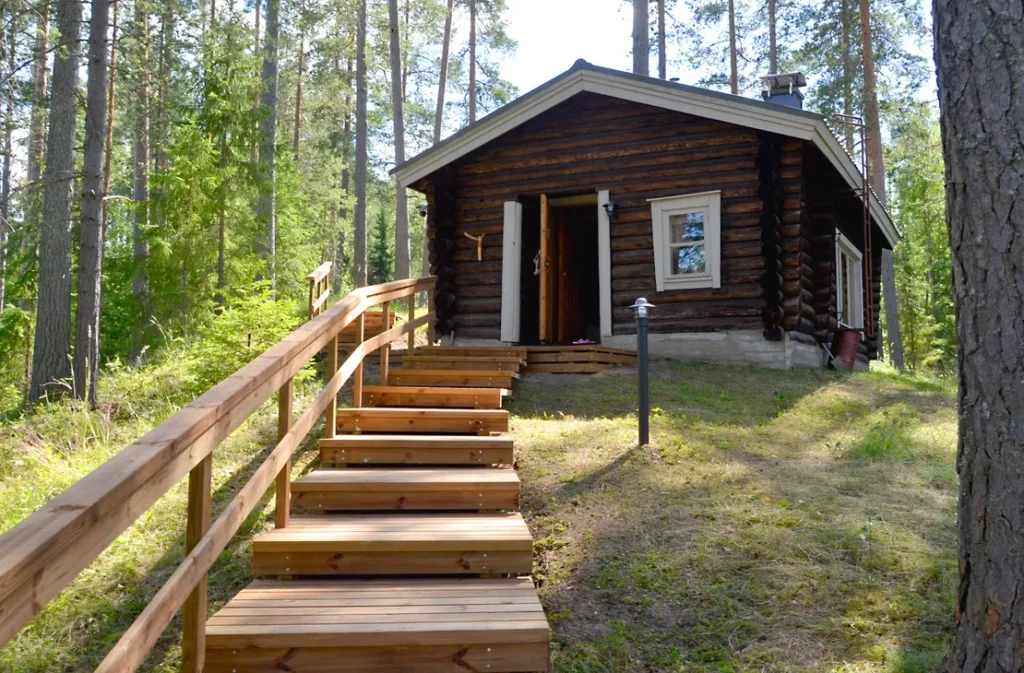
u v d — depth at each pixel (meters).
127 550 4.66
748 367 9.88
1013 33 2.82
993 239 2.82
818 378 9.55
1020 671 2.71
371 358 10.23
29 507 5.79
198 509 2.83
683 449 6.12
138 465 2.21
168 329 15.20
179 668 3.54
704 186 10.33
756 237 10.06
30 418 10.01
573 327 12.52
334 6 22.03
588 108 10.95
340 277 28.11
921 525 4.66
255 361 3.55
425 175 11.15
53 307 11.43
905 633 3.58
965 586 2.92
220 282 15.57
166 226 15.44
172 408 9.02
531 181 11.20
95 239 10.73
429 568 3.96
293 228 19.25
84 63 13.23
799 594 3.92
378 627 3.20
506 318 11.08
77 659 3.73
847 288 13.70
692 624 3.76
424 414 5.96
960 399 2.98
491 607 3.46
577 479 5.50
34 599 1.74
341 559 3.94
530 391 8.48
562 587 4.12
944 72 3.01
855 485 5.42
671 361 10.23
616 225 10.77
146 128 21.97
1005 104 2.82
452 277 11.49
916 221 28.06
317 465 5.73
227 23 16.84
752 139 10.12
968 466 2.90
